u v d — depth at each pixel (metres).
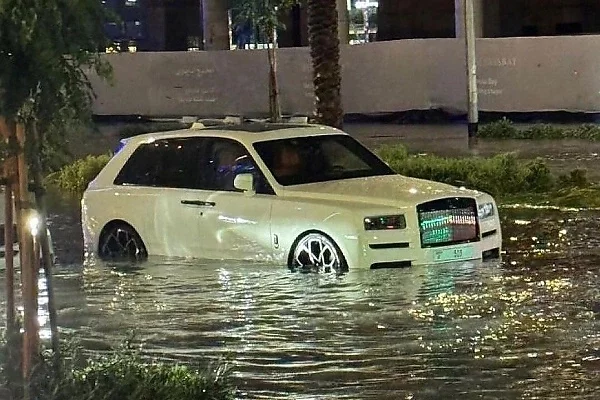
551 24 53.78
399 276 13.62
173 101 45.88
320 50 25.33
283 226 14.31
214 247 15.09
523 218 18.78
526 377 9.62
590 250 15.59
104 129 42.88
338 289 13.08
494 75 39.94
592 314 11.73
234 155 15.22
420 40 41.00
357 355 10.38
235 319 11.89
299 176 14.87
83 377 7.91
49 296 7.74
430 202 14.06
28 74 6.96
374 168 15.47
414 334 11.05
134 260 15.72
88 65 7.23
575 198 20.39
